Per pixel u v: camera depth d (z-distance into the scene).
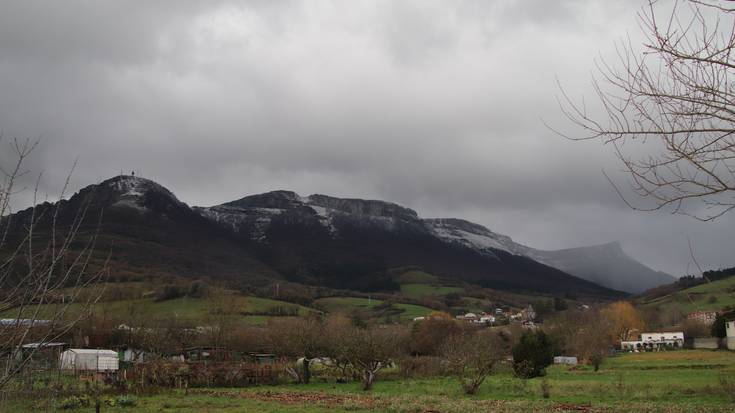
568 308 181.62
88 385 39.88
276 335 75.06
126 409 34.31
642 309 128.00
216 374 56.22
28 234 6.70
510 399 39.03
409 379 63.28
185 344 76.94
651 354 95.38
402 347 79.19
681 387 41.53
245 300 128.88
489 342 52.59
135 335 56.72
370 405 36.44
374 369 53.31
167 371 52.41
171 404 37.66
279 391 49.94
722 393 36.47
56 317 6.31
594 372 67.62
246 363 63.53
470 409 32.94
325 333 66.75
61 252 6.68
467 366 45.12
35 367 7.61
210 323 88.06
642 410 30.62
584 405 34.25
